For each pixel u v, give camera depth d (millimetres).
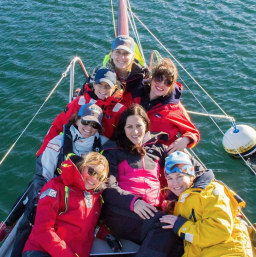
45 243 2914
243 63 9711
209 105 8312
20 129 7770
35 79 9438
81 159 3182
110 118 4012
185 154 3221
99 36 11383
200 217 3062
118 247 3250
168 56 10305
